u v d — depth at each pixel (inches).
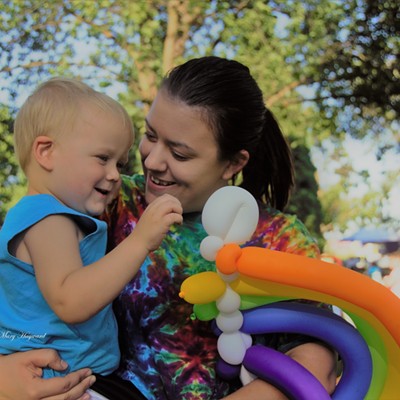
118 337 67.3
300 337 64.8
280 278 56.7
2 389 58.2
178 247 67.0
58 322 60.0
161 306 66.0
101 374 63.5
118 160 63.6
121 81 250.2
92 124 61.2
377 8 258.5
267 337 65.9
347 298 57.1
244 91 65.7
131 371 66.3
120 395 62.9
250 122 66.0
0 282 61.2
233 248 57.7
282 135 76.0
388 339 59.8
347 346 60.0
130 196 70.0
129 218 69.1
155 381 65.5
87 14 246.5
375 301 57.0
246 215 59.2
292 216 69.5
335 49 259.4
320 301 59.9
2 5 246.2
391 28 259.3
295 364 58.5
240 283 59.3
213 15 249.3
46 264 57.0
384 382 61.4
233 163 67.4
